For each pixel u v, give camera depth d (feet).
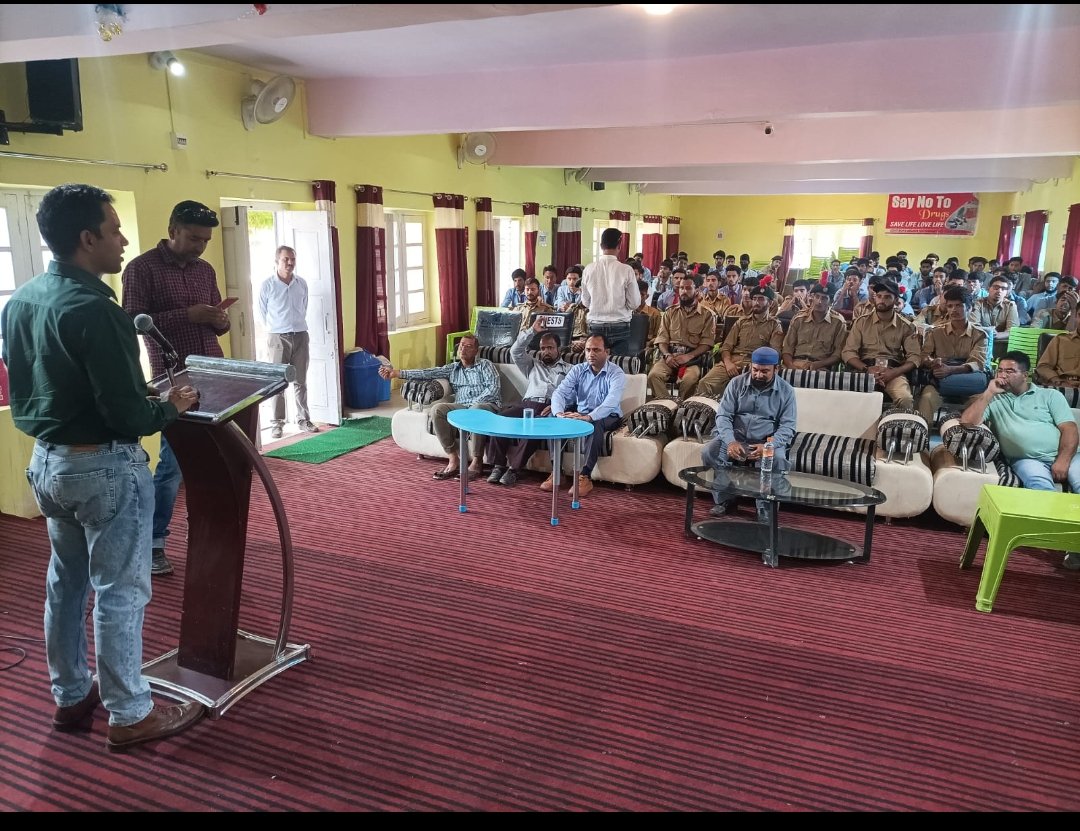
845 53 16.40
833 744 8.25
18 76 13.97
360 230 24.44
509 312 23.98
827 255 59.21
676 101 18.15
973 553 12.94
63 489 6.96
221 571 8.52
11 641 9.73
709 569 12.76
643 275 34.40
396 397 26.25
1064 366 17.28
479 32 15.74
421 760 7.78
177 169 17.89
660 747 8.11
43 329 6.70
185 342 11.94
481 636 10.30
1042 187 39.55
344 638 10.12
